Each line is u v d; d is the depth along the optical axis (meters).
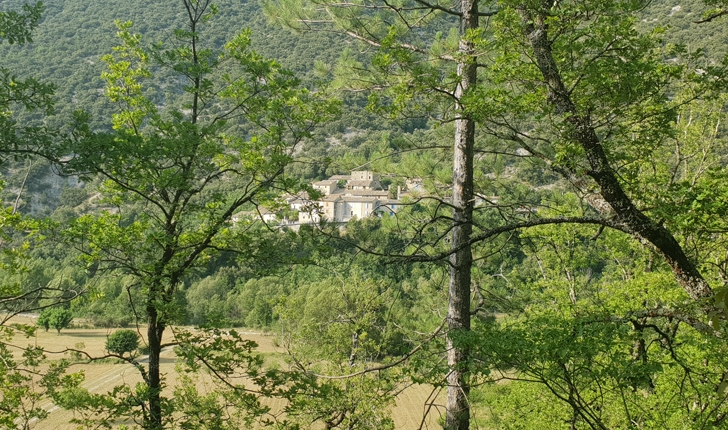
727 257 7.91
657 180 6.64
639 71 5.84
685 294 9.60
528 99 5.79
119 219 10.57
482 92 6.08
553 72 6.23
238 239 10.25
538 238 13.19
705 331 5.74
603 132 6.71
